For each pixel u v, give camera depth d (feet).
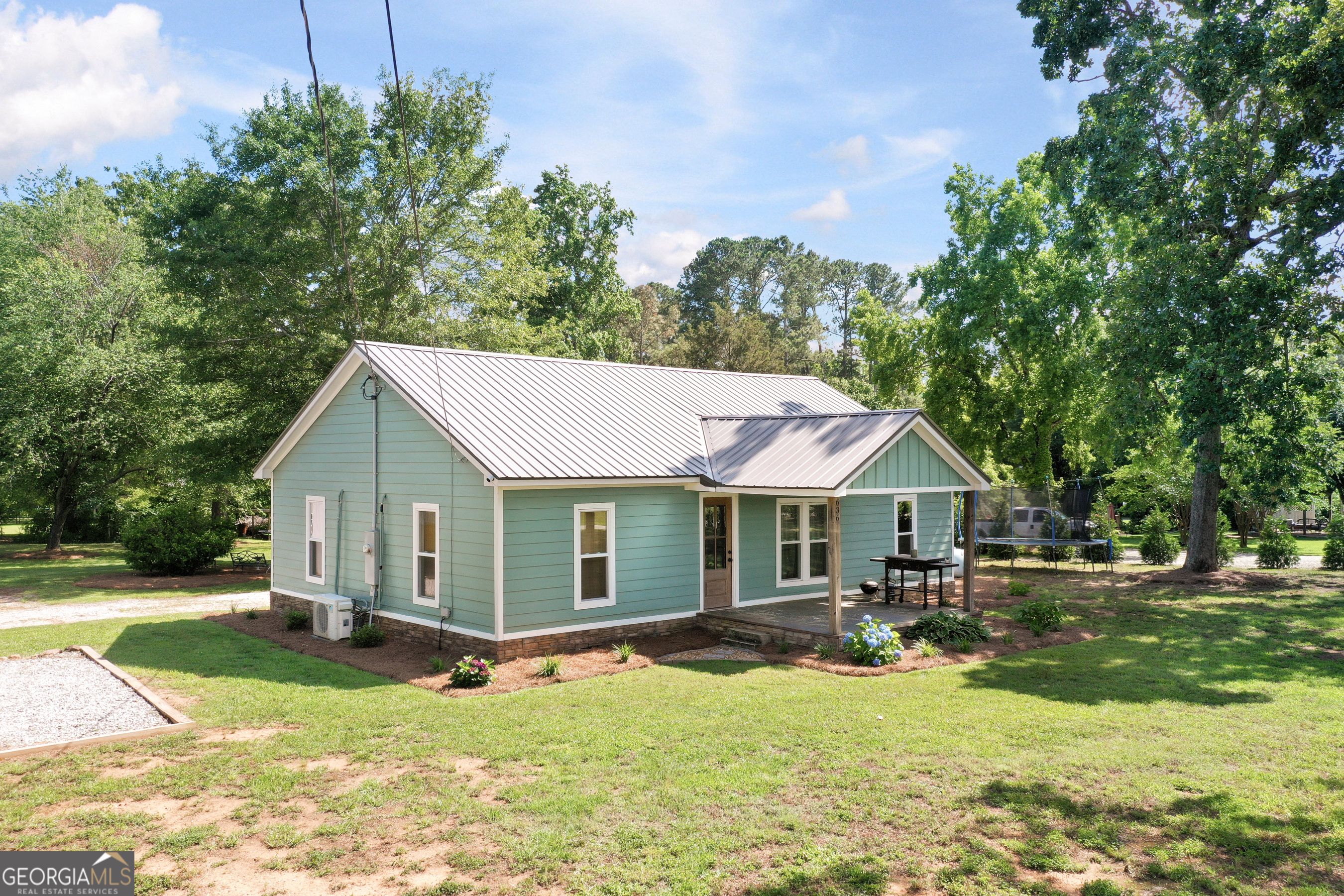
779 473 50.75
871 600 61.26
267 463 63.26
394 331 90.63
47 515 128.06
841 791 25.90
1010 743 30.71
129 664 45.42
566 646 47.62
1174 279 56.54
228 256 85.10
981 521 101.96
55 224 119.75
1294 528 139.23
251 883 20.31
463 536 46.75
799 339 214.69
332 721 34.06
